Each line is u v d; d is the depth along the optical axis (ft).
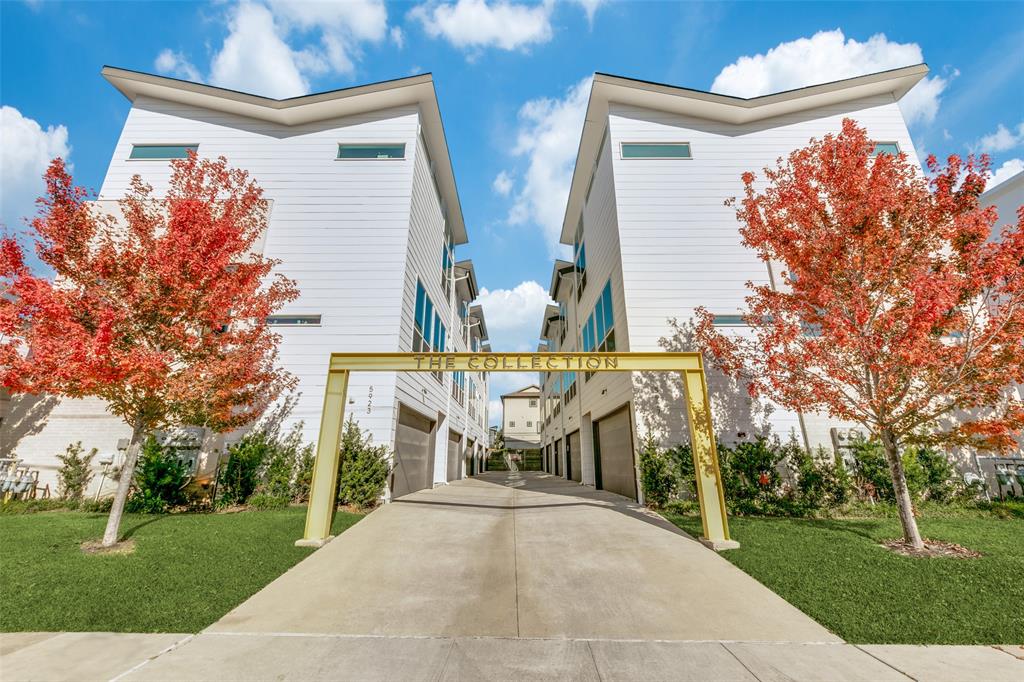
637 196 39.93
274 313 36.76
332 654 11.47
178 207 20.94
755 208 26.50
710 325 29.78
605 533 23.56
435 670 10.68
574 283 62.69
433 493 41.50
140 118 42.50
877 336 19.88
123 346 19.67
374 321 36.70
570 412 66.90
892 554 18.81
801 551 19.51
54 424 34.06
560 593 15.83
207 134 42.22
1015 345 18.45
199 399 22.02
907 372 20.72
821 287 22.54
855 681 10.00
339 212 39.65
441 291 55.06
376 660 11.16
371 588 16.33
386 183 40.55
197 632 12.70
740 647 11.85
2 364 18.56
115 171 40.63
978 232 20.36
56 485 32.86
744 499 30.55
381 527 24.90
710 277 37.63
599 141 48.37
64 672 10.05
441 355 24.52
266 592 15.85
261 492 32.07
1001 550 18.86
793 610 14.20
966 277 19.60
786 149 41.24
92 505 29.96
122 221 38.37
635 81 41.42
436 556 20.02
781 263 37.42
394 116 43.14
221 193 30.81
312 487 22.81
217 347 22.66
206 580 16.22
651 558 19.38
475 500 36.73
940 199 20.93
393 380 34.40
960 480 31.32
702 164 40.83
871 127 41.06
